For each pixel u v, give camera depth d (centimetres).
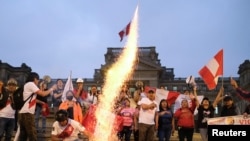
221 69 1148
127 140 1059
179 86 7362
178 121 1039
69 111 1002
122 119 960
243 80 7019
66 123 683
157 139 1212
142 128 953
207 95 6856
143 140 953
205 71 1178
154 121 977
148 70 6450
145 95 1213
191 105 1078
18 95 826
